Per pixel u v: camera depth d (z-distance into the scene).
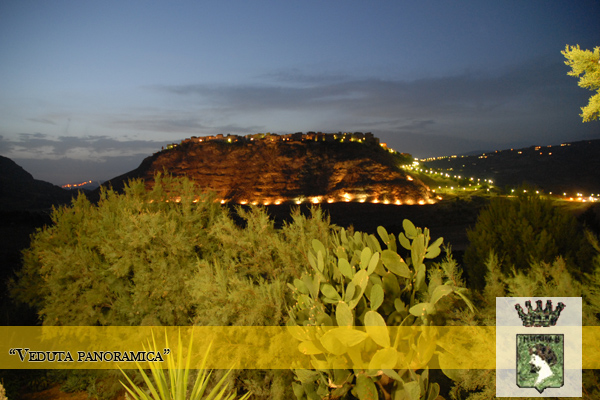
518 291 2.12
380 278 2.35
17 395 4.17
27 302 5.02
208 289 2.97
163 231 3.84
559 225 3.64
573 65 2.52
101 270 4.03
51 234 4.90
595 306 2.03
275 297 2.74
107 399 3.94
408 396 1.90
